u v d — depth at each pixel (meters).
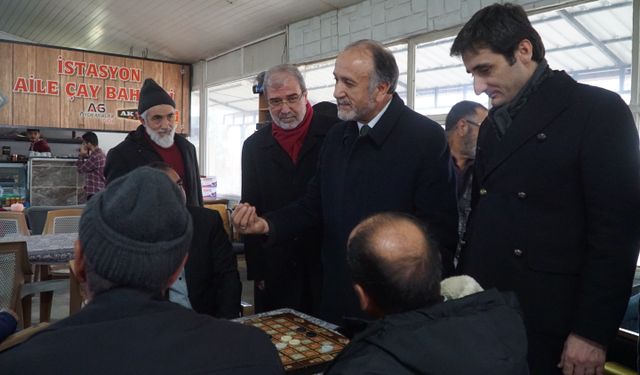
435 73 5.14
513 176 1.47
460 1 4.21
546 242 1.41
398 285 0.98
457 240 1.75
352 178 1.77
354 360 0.90
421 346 0.87
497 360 0.87
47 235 3.50
